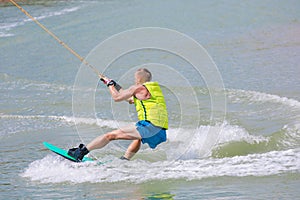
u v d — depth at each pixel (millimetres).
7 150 28094
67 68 46656
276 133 28016
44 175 23781
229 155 25578
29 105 36875
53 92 39969
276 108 33344
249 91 37438
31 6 76875
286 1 73750
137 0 77562
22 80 43375
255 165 23547
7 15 70812
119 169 23969
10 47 55000
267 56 47344
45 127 32312
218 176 22500
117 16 67125
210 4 72625
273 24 60969
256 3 72875
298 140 27141
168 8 70562
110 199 20500
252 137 27672
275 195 20047
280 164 23484
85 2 78750
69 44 55062
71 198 20797
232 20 63562
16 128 32281
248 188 20922
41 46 54938
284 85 38531
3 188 22344
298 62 44719
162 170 23641
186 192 20875
